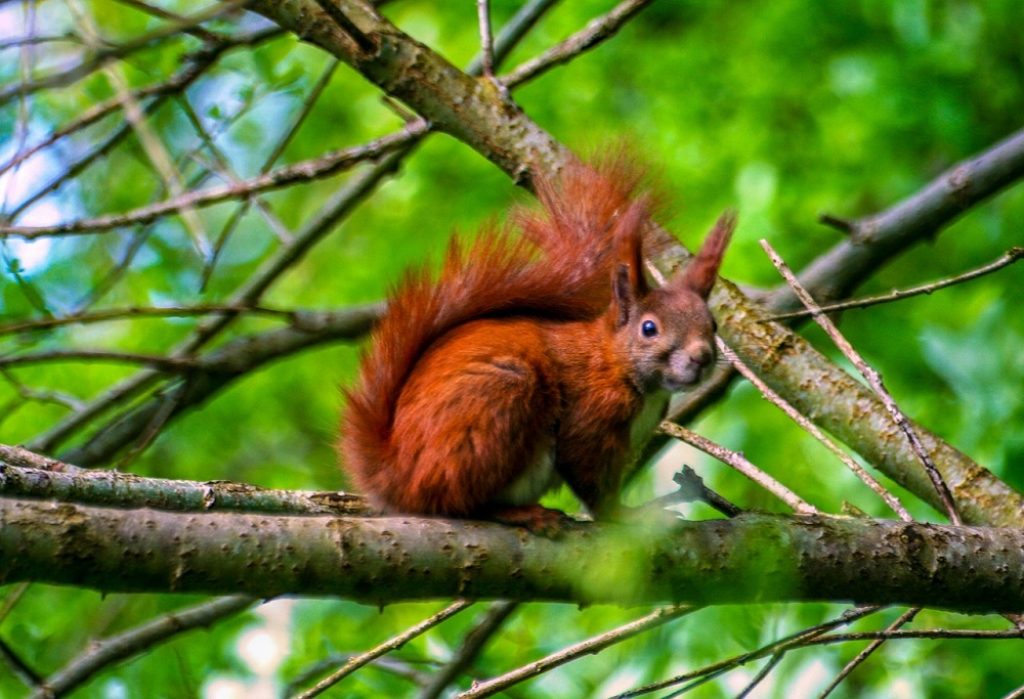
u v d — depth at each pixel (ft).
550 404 27.20
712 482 45.50
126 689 36.04
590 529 23.50
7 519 19.39
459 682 37.14
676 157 52.80
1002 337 39.50
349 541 21.68
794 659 34.88
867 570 23.88
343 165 32.81
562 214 29.40
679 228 49.67
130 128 36.19
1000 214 51.31
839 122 53.52
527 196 31.22
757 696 34.47
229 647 38.91
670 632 34.96
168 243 56.54
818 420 32.01
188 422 56.13
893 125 52.70
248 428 58.90
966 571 24.26
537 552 22.85
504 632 41.11
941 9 53.01
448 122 31.68
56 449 40.75
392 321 27.37
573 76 56.13
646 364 27.37
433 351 26.99
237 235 65.67
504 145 31.45
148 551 20.18
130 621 44.27
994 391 38.75
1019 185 51.19
